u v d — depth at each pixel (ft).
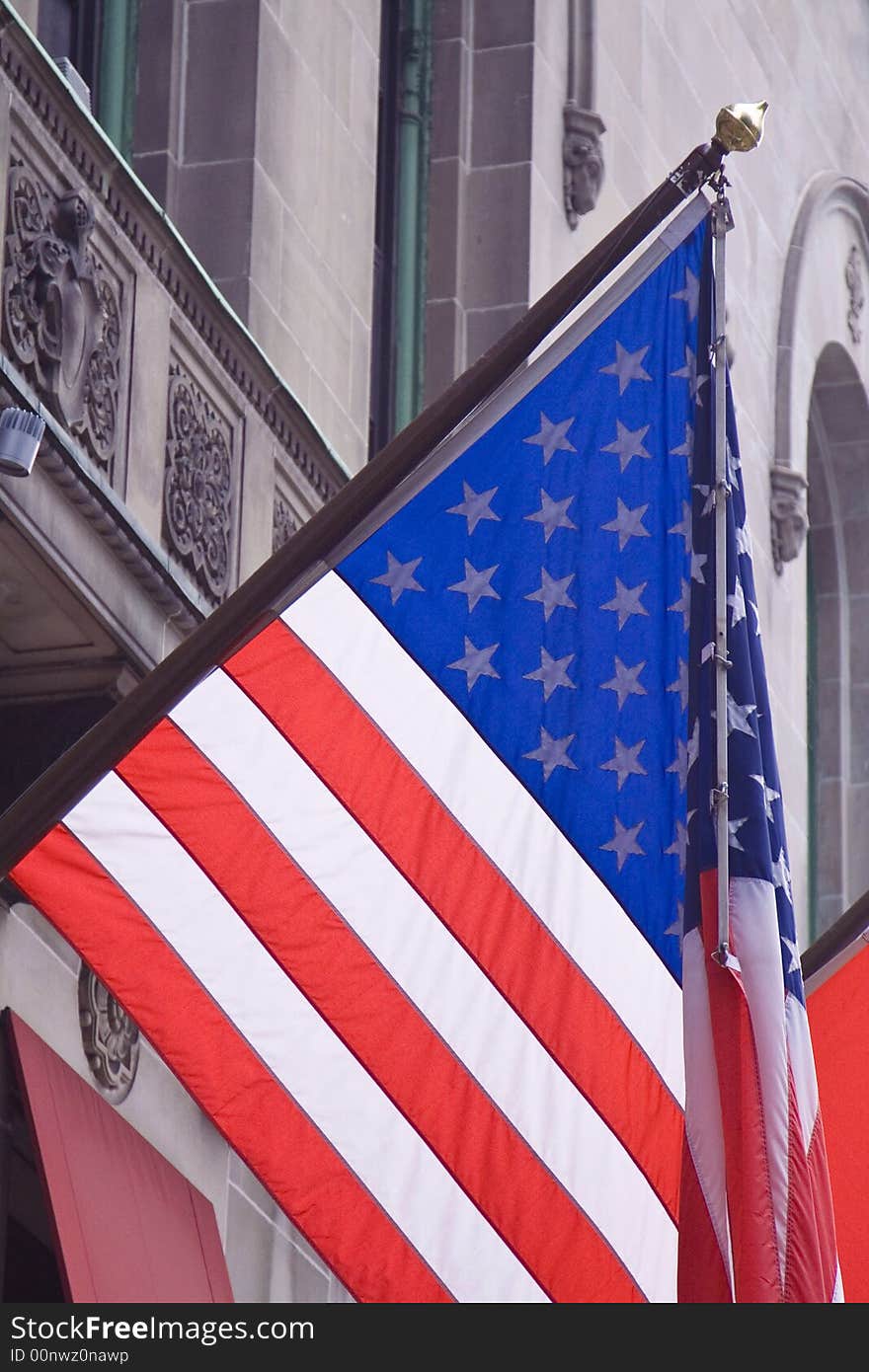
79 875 50.65
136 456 67.36
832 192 126.72
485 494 55.11
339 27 87.66
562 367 56.18
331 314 84.99
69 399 64.49
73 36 82.17
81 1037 65.57
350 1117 51.70
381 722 53.31
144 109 81.87
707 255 57.41
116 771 51.37
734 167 116.06
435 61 97.71
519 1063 52.85
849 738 126.00
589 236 100.42
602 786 54.44
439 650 54.08
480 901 53.16
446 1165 52.21
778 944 54.13
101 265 66.59
